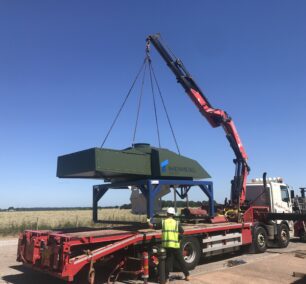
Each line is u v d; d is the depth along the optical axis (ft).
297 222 61.31
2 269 39.40
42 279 34.32
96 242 29.96
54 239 29.86
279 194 55.98
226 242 42.55
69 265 27.78
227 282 31.65
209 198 42.60
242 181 50.96
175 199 41.73
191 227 38.42
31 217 203.21
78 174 35.81
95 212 40.68
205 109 48.01
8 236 79.15
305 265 38.75
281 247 53.16
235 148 50.52
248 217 48.93
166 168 37.47
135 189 42.96
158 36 45.34
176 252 32.45
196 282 31.83
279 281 31.86
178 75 46.57
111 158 33.94
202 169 42.27
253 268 37.19
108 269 36.11
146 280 31.35
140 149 37.65
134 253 33.22
